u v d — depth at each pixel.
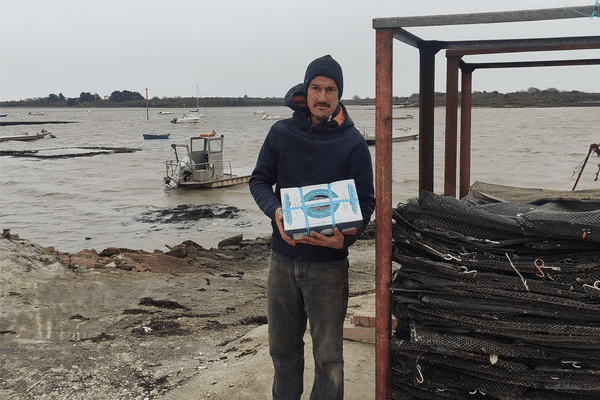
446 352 1.85
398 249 2.01
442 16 1.71
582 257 1.73
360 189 2.01
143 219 20.28
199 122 146.50
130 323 4.81
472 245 1.84
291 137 2.06
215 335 4.49
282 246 2.08
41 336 4.28
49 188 28.56
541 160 35.53
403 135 51.66
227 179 26.72
